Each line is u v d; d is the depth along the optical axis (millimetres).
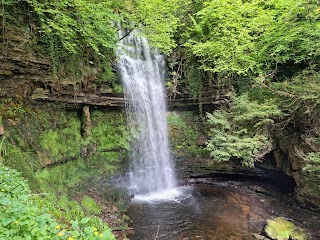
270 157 10516
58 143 8281
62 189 7672
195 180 11938
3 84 6852
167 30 11102
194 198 10039
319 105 8203
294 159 9156
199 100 12258
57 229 3219
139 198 10031
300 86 8406
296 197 9055
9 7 6887
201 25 12305
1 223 2887
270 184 11070
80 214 6305
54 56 8141
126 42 11844
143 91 11688
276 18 10781
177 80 12555
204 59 11797
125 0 10477
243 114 9281
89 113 9773
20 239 2693
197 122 12469
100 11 8656
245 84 10930
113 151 10281
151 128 11672
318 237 7301
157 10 10758
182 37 12727
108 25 9609
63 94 8633
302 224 7988
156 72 12500
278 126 9570
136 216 8484
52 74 8094
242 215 8633
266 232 7414
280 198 9797
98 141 9992
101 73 10188
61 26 7871
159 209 9062
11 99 7078
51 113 8445
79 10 8234
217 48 10914
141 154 11008
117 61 10766
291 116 9016
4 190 3988
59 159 8031
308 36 9078
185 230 7684
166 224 8008
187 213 8766
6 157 5949
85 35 8508
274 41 9789
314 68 9031
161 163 11641
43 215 3230
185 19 12820
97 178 9266
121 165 10320
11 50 6840
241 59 10430
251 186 11086
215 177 11992
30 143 7141
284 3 9484
